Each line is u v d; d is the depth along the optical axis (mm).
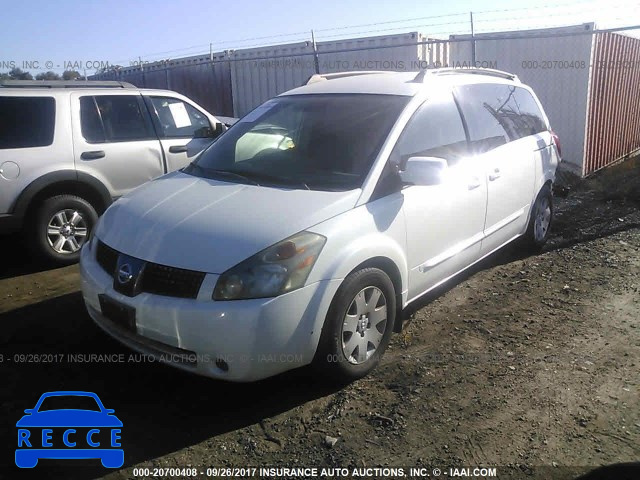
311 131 4305
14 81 6168
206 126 7242
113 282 3494
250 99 13289
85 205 6027
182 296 3203
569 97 10211
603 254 6215
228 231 3322
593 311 4754
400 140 4055
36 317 4688
